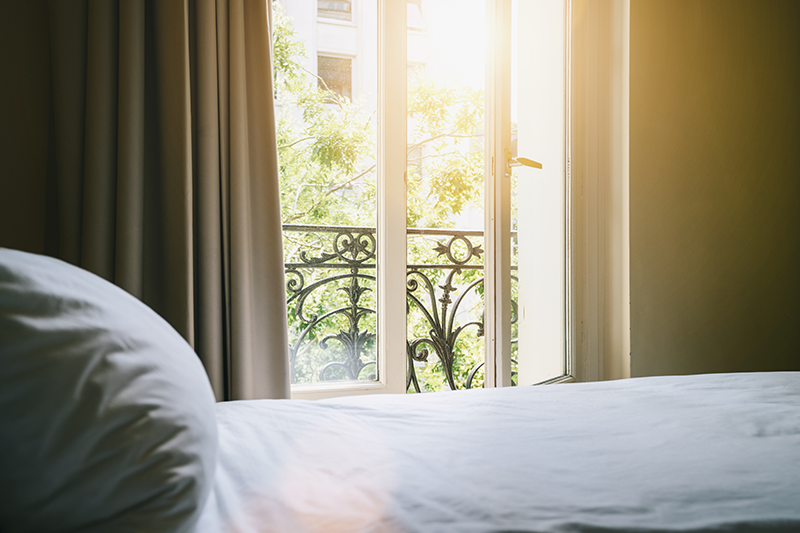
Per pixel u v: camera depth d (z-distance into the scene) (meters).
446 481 0.62
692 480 0.63
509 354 2.08
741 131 2.46
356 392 1.93
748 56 2.48
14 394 0.40
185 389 0.51
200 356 1.45
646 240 2.23
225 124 1.50
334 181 1.96
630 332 2.19
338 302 1.97
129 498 0.42
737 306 2.43
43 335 0.42
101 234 1.32
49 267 0.51
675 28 2.31
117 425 0.43
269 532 0.50
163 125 1.40
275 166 1.56
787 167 2.57
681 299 2.31
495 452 0.73
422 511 0.54
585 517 0.53
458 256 2.28
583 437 0.79
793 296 2.56
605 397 1.05
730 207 2.42
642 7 2.23
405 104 2.01
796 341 2.55
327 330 1.95
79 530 0.41
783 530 0.51
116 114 1.36
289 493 0.59
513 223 2.12
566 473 0.65
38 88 1.42
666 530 0.50
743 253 2.45
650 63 2.25
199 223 1.44
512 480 0.63
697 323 2.34
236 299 1.47
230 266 1.49
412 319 2.20
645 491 0.59
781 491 0.59
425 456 0.71
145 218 1.42
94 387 0.43
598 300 2.28
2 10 1.40
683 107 2.32
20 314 0.43
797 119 2.60
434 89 2.16
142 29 1.37
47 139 1.42
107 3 1.34
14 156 1.40
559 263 2.26
